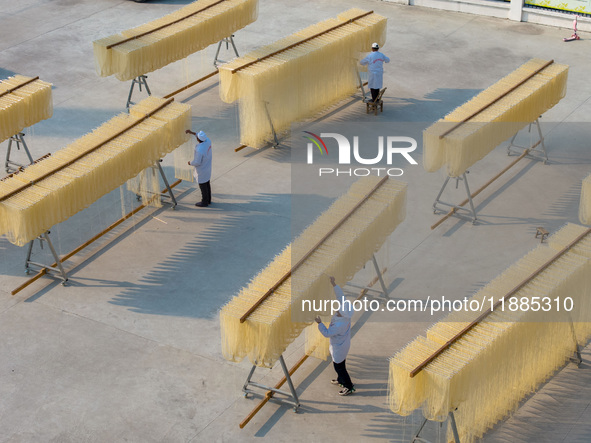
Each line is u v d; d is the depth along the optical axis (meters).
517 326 9.44
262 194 14.71
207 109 17.73
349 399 10.30
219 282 12.48
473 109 14.34
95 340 11.32
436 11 22.34
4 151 16.02
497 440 9.66
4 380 10.64
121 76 16.34
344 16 17.98
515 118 14.70
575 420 9.91
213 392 10.42
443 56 19.78
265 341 9.48
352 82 17.83
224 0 18.62
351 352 11.13
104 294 12.25
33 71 19.25
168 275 12.65
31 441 9.73
